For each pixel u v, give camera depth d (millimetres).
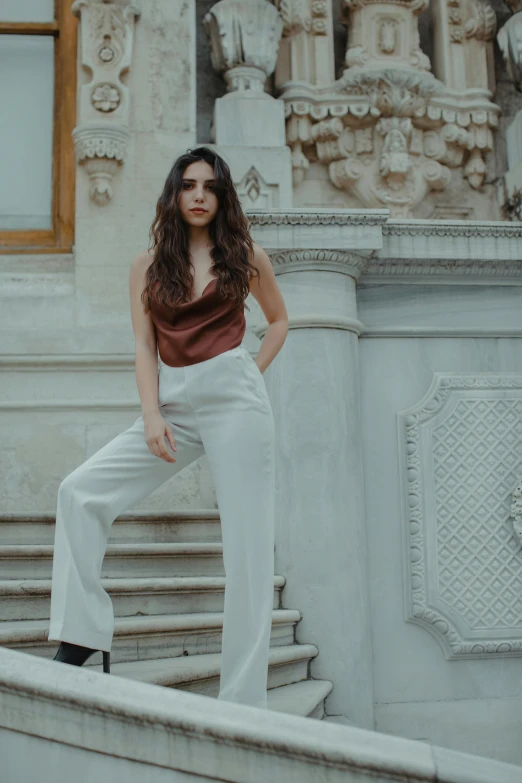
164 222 2746
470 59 7570
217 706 2219
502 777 2100
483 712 4125
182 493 5676
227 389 2666
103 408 5797
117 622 3307
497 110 7477
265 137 6582
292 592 4059
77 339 5984
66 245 6363
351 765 2092
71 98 6570
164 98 6398
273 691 3658
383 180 7223
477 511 4223
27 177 6547
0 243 6375
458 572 4172
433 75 7551
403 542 4168
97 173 6215
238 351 2707
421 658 4129
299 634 4016
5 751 2273
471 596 4164
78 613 2537
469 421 4273
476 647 4125
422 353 4328
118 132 6215
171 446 2607
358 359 4270
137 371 2713
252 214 4074
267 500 2701
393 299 4336
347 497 4086
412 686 4098
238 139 6551
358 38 7344
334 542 4043
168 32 6469
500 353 4375
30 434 5730
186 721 2166
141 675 2955
